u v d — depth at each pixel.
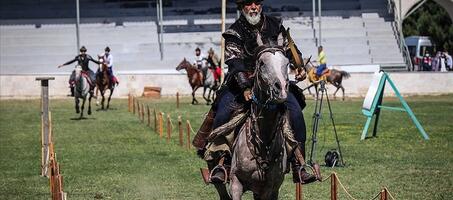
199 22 58.34
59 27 58.03
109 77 38.94
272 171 9.64
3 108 40.09
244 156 9.57
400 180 16.64
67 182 16.77
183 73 48.19
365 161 19.70
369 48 55.50
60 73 51.25
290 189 15.52
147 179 17.09
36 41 56.88
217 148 9.95
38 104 42.81
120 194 15.29
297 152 9.95
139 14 59.44
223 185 10.58
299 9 59.34
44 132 17.92
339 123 30.28
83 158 20.81
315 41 56.12
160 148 22.86
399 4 55.62
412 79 47.50
